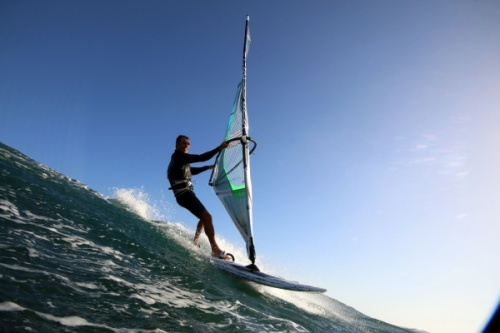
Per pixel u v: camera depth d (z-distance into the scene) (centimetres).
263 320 489
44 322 267
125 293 381
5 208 497
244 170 683
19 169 719
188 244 758
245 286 647
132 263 505
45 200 607
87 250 479
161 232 779
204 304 456
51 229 496
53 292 320
